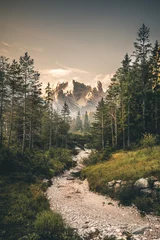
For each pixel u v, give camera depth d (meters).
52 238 8.41
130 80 35.72
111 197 16.30
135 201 13.66
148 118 35.97
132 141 36.53
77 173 29.17
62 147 61.31
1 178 17.42
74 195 17.72
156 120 33.69
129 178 16.73
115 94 38.72
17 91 30.75
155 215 11.87
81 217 12.07
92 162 31.19
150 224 10.78
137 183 15.18
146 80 35.38
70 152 54.97
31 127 36.84
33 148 38.59
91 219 11.75
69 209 13.63
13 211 10.80
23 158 25.81
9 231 8.66
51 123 53.91
